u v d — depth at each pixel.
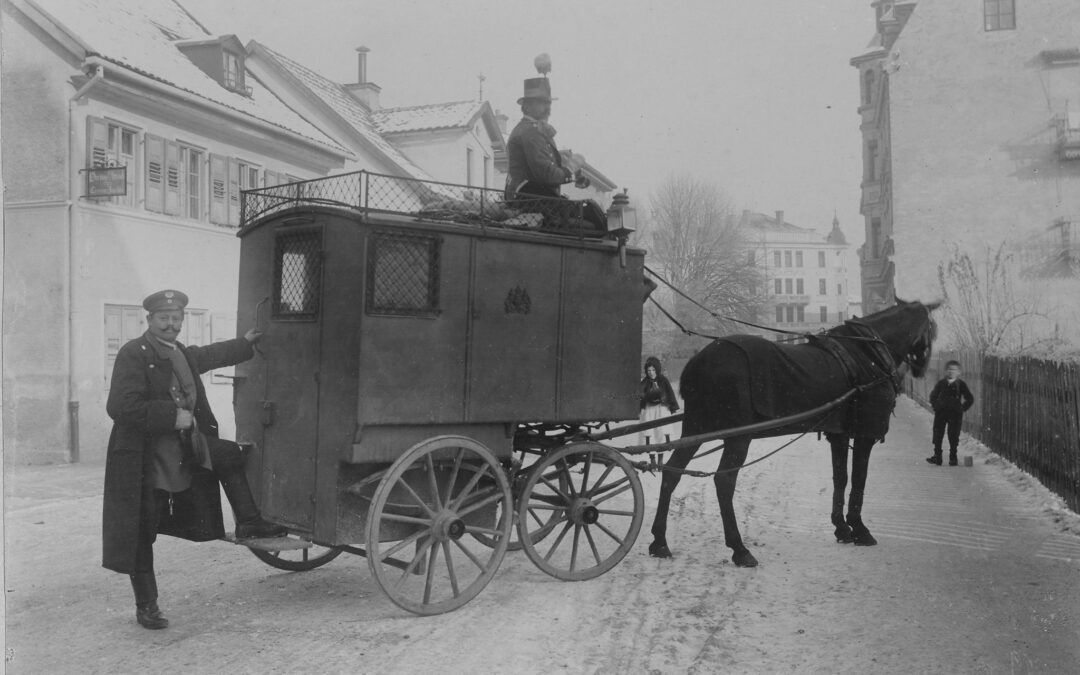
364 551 5.79
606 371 6.40
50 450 13.68
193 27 20.42
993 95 30.30
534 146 6.79
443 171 28.75
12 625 5.29
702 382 7.04
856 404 7.58
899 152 30.77
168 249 15.66
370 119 29.41
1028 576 6.38
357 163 25.62
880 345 7.79
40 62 13.71
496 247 5.79
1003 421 13.56
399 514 5.56
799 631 5.14
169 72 15.98
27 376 13.81
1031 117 30.02
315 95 25.55
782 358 7.15
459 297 5.58
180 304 5.49
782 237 88.25
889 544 7.52
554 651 4.80
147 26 18.25
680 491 10.59
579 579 6.34
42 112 13.72
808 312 88.56
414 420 5.35
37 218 13.77
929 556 7.04
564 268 6.16
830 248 89.50
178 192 15.95
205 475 5.51
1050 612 5.47
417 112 29.97
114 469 5.17
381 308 5.21
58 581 6.39
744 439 6.92
